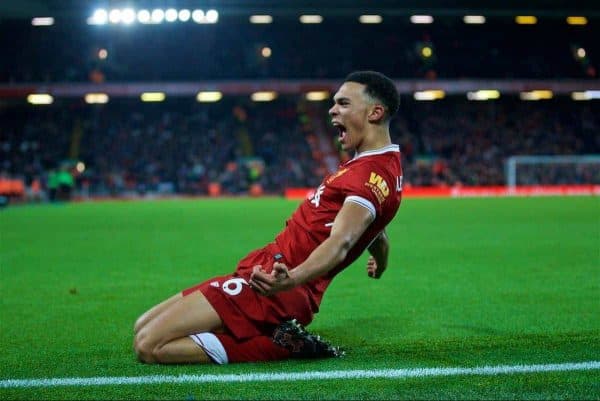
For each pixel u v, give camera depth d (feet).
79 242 45.65
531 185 140.97
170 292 25.88
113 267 33.09
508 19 149.59
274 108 160.15
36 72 151.23
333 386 12.73
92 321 20.30
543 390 12.46
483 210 79.87
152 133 152.35
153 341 14.30
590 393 12.26
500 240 45.11
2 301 23.91
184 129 154.10
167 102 159.74
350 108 14.38
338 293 25.16
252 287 13.02
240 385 12.81
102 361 15.24
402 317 20.53
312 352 14.60
